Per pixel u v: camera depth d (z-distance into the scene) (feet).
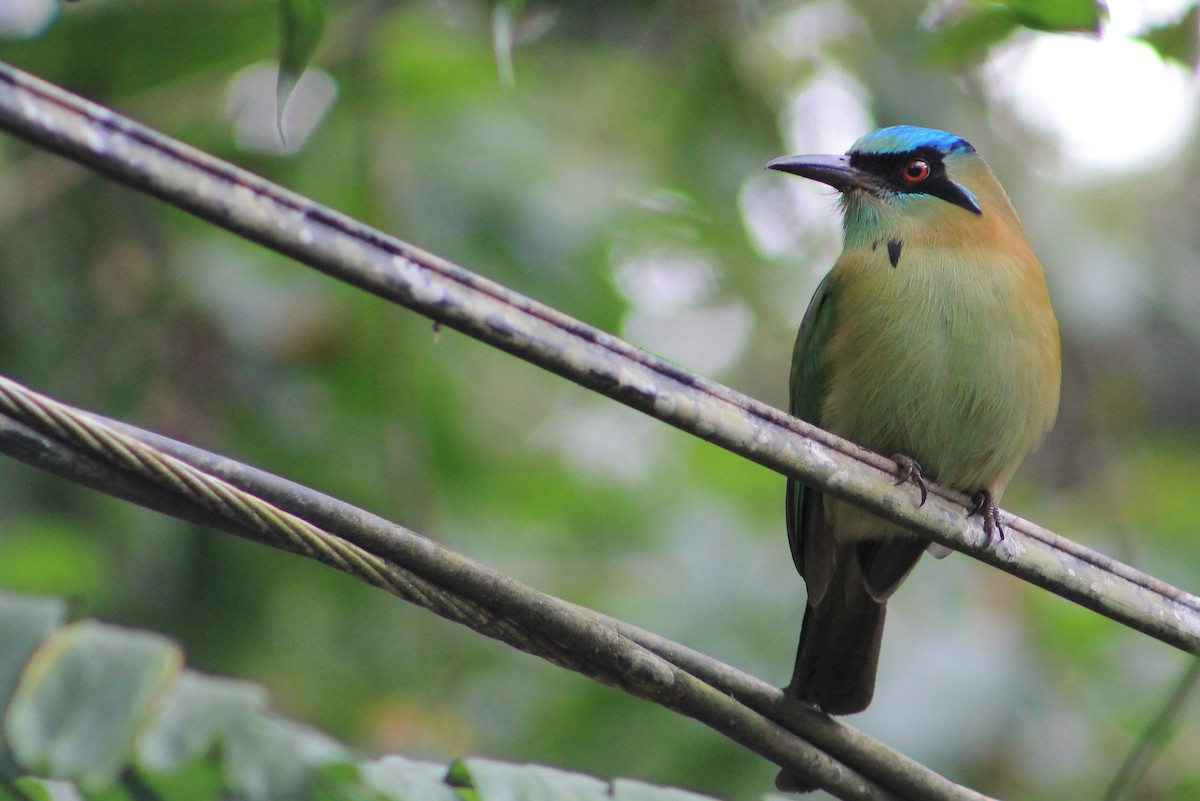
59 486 39.60
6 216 38.52
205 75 41.16
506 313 18.62
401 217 40.65
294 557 40.78
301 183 42.14
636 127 45.55
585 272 41.96
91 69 39.73
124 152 16.29
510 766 21.44
